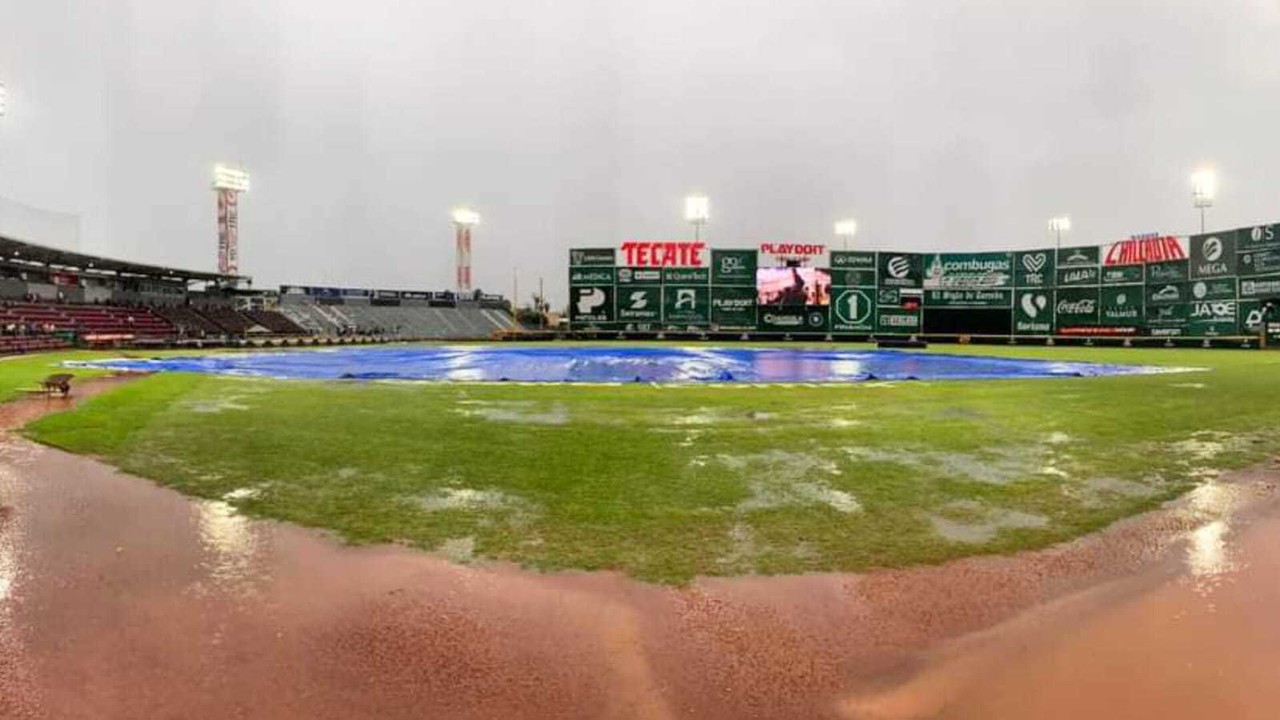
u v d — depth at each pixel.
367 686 3.35
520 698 3.26
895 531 5.58
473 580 4.58
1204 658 3.62
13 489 6.71
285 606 4.20
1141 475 7.43
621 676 3.46
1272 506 6.33
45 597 4.30
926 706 3.22
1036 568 4.86
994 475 7.38
